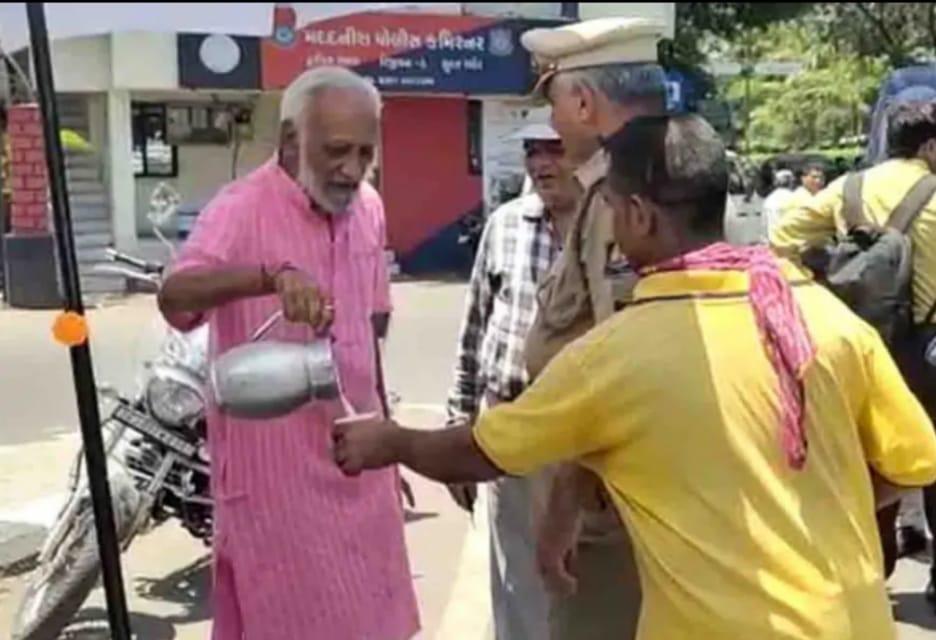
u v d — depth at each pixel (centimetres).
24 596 436
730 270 214
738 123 2480
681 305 211
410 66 1759
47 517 479
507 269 340
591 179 273
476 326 358
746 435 207
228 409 253
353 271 294
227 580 298
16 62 338
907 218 435
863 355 218
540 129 315
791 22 2831
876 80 2528
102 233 1642
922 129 443
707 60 2773
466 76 1784
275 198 282
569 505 264
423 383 952
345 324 291
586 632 289
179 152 1734
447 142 1841
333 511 291
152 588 501
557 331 272
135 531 450
